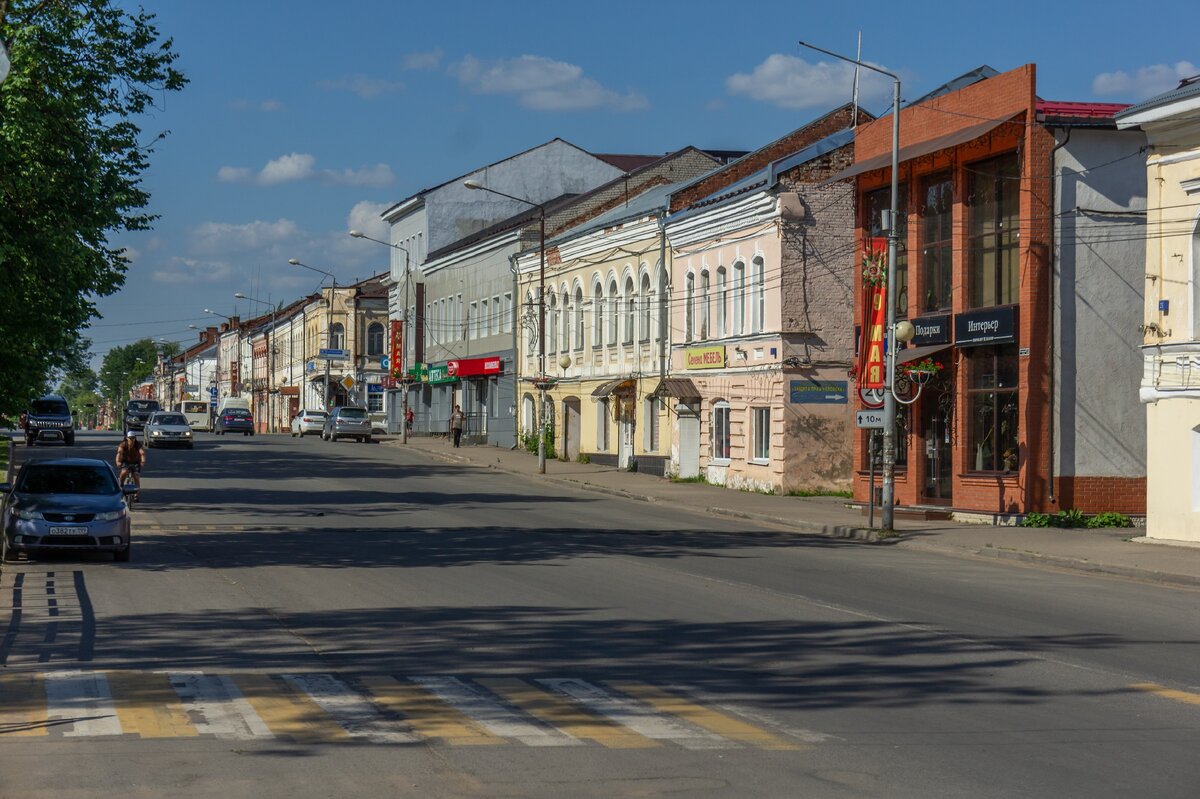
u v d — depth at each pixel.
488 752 8.51
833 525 30.00
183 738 8.84
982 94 31.53
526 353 62.84
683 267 46.34
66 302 27.83
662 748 8.66
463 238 81.31
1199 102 24.59
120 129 27.05
